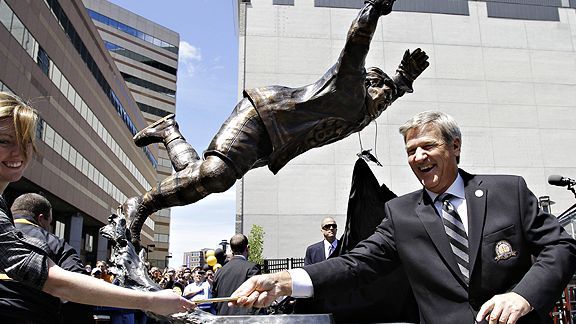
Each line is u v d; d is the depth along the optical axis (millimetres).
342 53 3104
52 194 28203
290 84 21594
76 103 33531
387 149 21875
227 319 2166
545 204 9320
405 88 3549
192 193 3084
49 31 28484
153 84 75000
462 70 23469
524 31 24375
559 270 1696
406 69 3566
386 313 2834
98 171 39438
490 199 1938
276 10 22203
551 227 1844
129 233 2982
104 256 45344
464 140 22797
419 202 2145
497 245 1851
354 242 3062
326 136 3254
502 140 22969
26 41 25141
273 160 3234
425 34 23562
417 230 2047
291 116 3127
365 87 3250
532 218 1879
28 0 25344
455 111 23016
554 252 1746
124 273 2750
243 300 1978
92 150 37469
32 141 1937
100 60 40750
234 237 5500
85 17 36375
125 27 72562
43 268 1646
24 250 1664
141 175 59562
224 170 3021
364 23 2963
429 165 2041
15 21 23797
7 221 1713
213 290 5402
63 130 30484
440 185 2055
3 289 2314
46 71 27922
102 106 40781
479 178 2047
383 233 2232
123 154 49375
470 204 1953
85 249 43656
